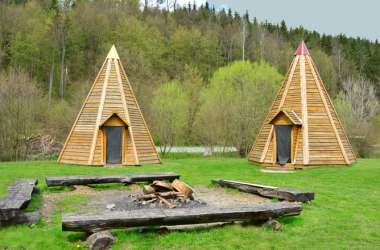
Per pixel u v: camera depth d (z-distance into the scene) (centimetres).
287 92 2308
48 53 6650
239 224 882
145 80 4831
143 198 1073
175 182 1150
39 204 1102
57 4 8262
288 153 2192
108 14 8088
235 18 10788
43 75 6706
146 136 2431
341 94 4644
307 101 2227
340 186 1469
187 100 4384
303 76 2292
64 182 1335
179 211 825
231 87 4469
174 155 3647
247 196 1287
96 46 7250
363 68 8512
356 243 780
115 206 1060
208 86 5434
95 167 2120
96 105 2336
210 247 737
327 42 9488
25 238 763
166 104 3944
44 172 1833
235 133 3653
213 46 7812
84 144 2264
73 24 6950
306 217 959
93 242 713
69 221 722
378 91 6944
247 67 4734
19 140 3244
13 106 3181
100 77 2433
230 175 1839
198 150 4053
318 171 1938
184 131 4403
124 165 2238
